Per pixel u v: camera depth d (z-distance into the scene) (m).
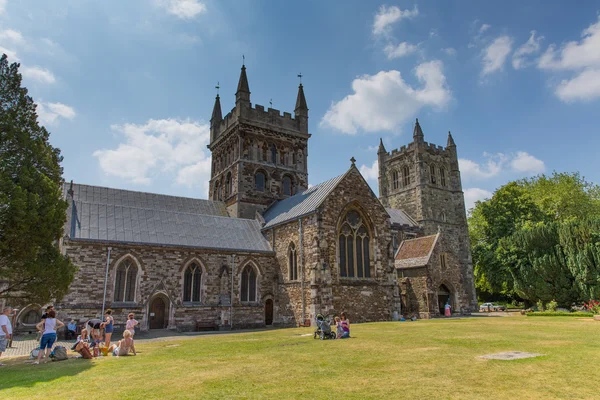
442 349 19.27
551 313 46.06
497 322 36.03
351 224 43.88
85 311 36.09
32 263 24.09
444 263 51.66
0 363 19.53
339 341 23.94
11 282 25.00
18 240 23.28
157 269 40.38
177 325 40.00
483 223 82.56
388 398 10.88
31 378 14.99
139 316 38.41
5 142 24.59
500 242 69.12
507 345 20.00
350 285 41.59
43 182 25.03
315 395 11.37
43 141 27.05
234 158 60.00
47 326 19.89
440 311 51.81
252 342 25.09
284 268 45.31
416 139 89.38
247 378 13.90
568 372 13.44
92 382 13.98
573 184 84.00
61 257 26.14
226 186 61.56
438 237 52.28
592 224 55.28
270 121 62.19
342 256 42.41
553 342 20.81
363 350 19.75
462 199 90.38
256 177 59.91
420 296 49.53
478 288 88.12
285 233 46.06
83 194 48.69
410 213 88.81
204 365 16.94
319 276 39.44
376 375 13.77
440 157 91.88
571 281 57.41
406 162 91.94
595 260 53.12
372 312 42.31
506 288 72.12
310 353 19.34
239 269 44.91
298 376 13.95
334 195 42.78
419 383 12.44
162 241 41.69
